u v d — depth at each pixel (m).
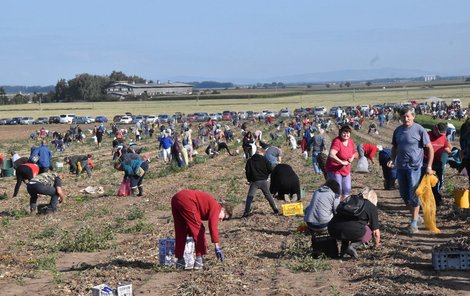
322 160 18.28
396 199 20.14
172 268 11.84
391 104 134.75
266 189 17.88
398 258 11.99
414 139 14.20
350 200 12.20
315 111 116.75
